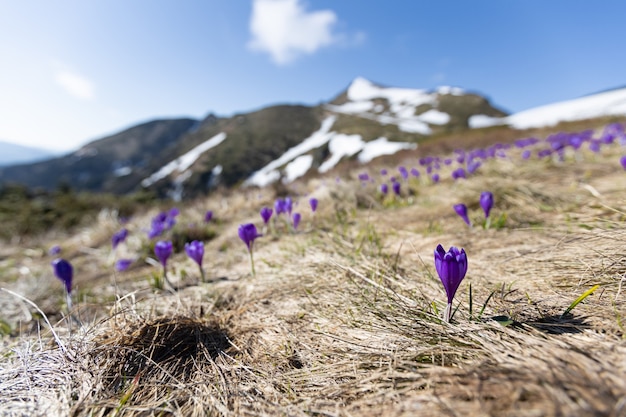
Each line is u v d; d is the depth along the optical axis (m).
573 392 0.77
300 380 1.18
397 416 0.89
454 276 1.19
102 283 3.02
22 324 2.10
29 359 1.40
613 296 1.25
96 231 6.25
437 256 1.24
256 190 7.09
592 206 2.43
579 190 3.08
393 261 2.12
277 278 2.26
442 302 1.50
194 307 1.97
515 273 1.66
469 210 3.01
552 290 1.42
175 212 4.89
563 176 3.92
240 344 1.51
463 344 1.12
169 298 2.19
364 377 1.09
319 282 2.02
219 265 2.89
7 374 1.31
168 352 1.44
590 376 0.81
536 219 2.43
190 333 1.59
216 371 1.31
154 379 1.25
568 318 1.18
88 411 1.08
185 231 4.14
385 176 6.02
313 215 3.83
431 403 0.89
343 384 1.09
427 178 5.21
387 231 2.82
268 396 1.12
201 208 6.48
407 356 1.12
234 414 1.06
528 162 5.12
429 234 2.57
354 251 2.40
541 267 1.65
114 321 1.59
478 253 2.03
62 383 1.22
